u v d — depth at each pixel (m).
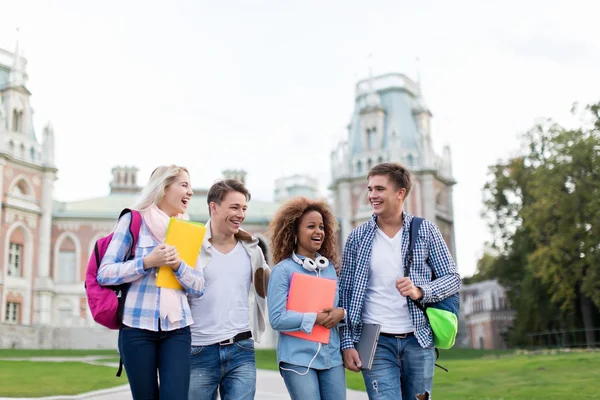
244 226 62.12
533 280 51.75
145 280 5.98
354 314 6.59
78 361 28.02
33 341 50.50
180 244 6.07
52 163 56.41
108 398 14.00
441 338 6.43
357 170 64.69
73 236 58.28
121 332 5.95
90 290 5.91
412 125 65.75
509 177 55.66
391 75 68.31
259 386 17.36
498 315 71.25
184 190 6.50
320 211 6.89
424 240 6.81
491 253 71.69
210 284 6.59
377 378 6.52
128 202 64.00
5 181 52.81
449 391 16.17
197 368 6.47
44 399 13.66
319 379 6.50
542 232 46.28
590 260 41.41
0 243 51.88
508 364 23.12
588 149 41.75
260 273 7.03
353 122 68.25
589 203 40.78
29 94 57.06
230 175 69.56
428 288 6.46
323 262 6.76
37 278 54.38
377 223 6.97
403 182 6.85
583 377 17.64
